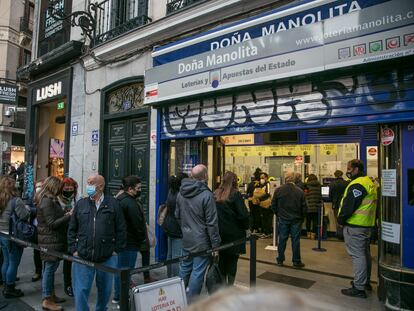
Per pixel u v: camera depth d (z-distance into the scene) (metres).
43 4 11.38
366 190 4.36
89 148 8.60
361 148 8.55
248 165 10.00
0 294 4.68
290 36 4.61
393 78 3.99
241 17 5.70
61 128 11.96
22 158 24.80
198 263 3.85
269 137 9.70
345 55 4.10
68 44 8.91
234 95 5.53
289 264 5.88
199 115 6.03
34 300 4.47
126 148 7.74
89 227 3.46
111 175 8.10
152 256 6.63
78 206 3.58
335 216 7.88
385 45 3.81
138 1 7.66
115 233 3.64
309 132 9.20
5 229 4.63
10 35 23.45
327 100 4.52
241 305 0.68
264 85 5.07
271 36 4.80
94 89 8.58
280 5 5.23
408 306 3.73
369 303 4.12
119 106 8.03
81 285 3.44
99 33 8.64
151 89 6.53
